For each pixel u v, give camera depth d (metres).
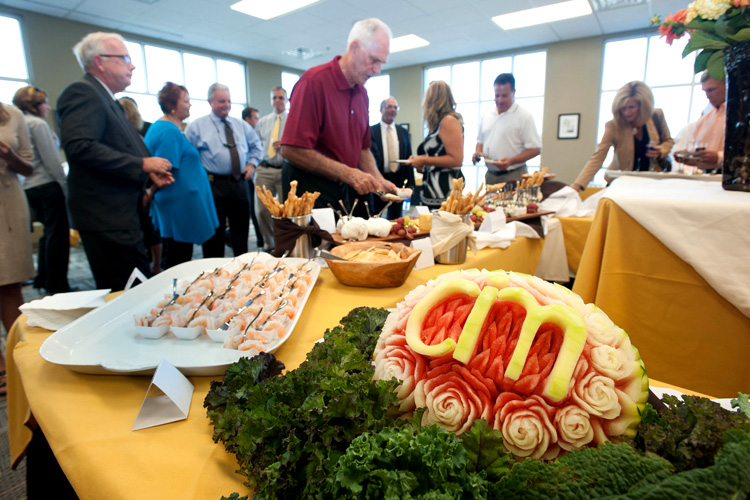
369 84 8.98
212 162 3.14
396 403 0.39
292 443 0.35
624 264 1.17
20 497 1.15
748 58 1.03
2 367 1.73
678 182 1.61
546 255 2.21
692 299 1.08
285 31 5.89
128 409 0.52
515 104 2.90
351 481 0.30
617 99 2.61
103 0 4.63
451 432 0.35
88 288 3.21
